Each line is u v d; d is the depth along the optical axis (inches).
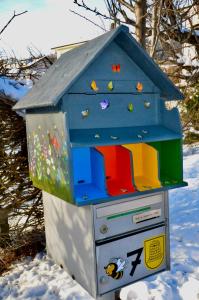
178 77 223.6
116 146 83.8
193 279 99.3
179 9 173.6
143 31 131.0
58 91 68.0
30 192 129.6
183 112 257.4
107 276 78.8
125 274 82.0
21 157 122.3
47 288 105.3
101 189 75.0
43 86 82.3
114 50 76.2
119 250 80.2
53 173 77.2
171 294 93.6
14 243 130.3
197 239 129.5
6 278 114.4
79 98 72.2
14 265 124.6
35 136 86.6
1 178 123.6
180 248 123.2
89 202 69.9
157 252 87.4
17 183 125.6
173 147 83.5
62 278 110.0
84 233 78.4
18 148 123.6
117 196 73.2
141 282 98.6
